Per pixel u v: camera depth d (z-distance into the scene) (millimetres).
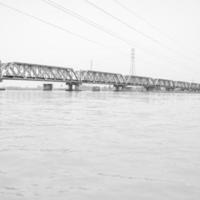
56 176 5039
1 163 5855
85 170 5395
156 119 14453
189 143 8031
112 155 6609
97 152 6898
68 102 31062
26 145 7629
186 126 11742
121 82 135250
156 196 4113
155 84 163000
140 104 29328
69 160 6125
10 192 4250
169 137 8992
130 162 5992
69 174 5145
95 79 118688
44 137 8828
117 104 28438
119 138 8789
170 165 5773
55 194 4180
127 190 4348
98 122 12820
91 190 4340
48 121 12930
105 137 8945
